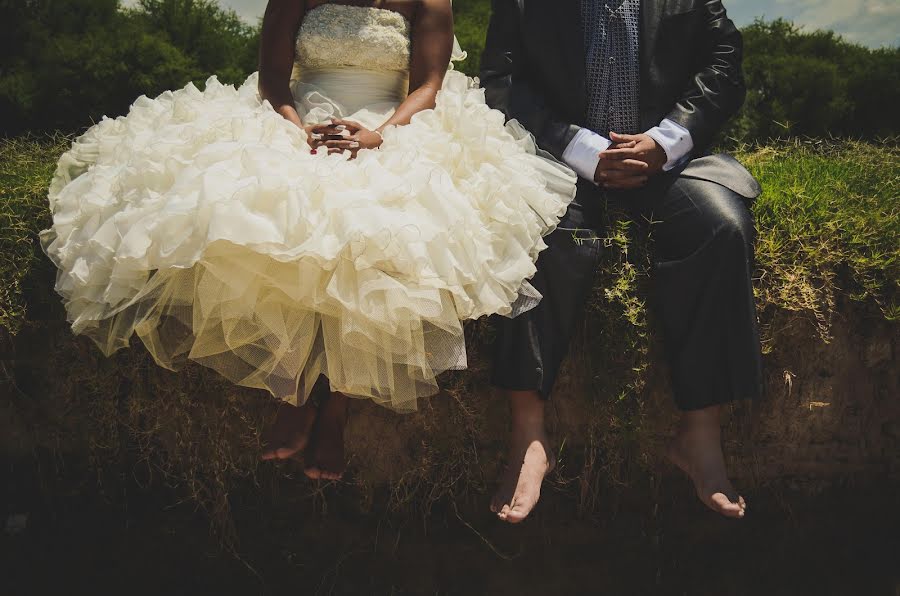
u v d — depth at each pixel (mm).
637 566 2555
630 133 2898
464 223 2266
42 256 2572
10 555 2449
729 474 2754
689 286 2455
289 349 2141
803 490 2801
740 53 2906
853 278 2705
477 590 2457
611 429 2605
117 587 2381
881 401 2795
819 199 2918
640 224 2676
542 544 2607
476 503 2670
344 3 2916
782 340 2693
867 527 2709
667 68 2842
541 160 2676
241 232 1989
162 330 2271
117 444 2568
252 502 2621
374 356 2162
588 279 2508
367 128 2646
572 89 2877
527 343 2391
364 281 2074
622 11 2867
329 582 2459
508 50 2939
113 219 2197
